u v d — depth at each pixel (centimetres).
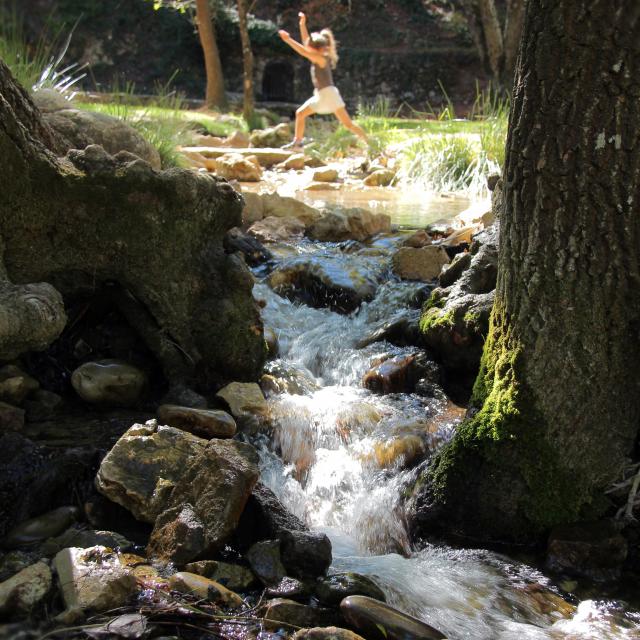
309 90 2541
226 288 406
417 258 545
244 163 1064
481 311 421
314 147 1342
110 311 411
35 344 338
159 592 266
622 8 290
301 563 290
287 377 435
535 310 321
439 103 2544
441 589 298
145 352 407
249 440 377
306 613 268
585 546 309
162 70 2481
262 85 2541
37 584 263
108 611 256
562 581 306
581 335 315
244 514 308
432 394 431
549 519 322
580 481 324
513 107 322
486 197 957
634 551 321
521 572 311
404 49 2625
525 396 325
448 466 337
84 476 321
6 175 353
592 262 310
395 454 373
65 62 2414
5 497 305
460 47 2600
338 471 371
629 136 299
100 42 2444
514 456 324
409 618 266
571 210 308
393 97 2555
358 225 655
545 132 308
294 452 380
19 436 325
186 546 284
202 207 393
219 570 283
